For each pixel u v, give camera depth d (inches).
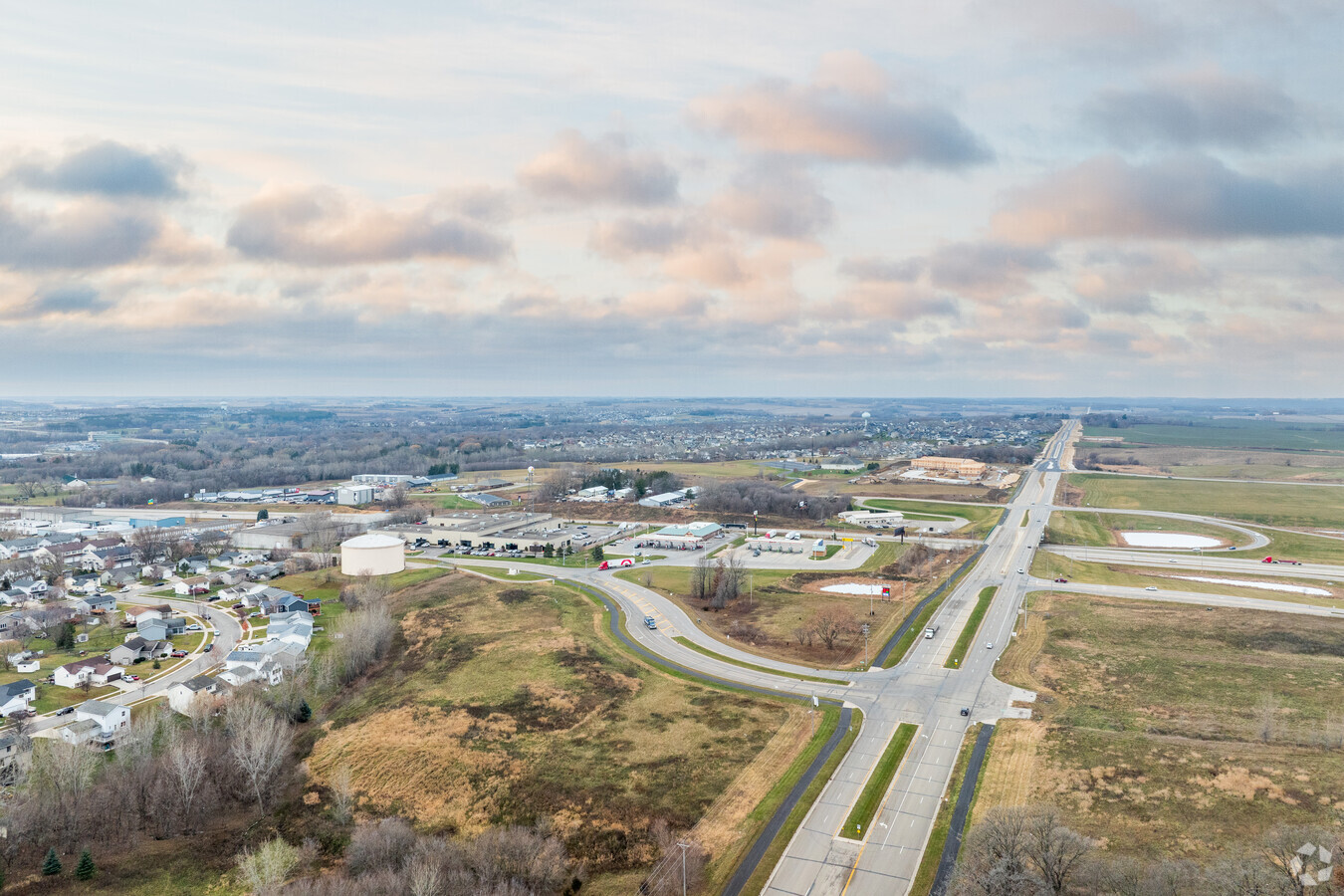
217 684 6205.7
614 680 5812.0
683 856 3779.5
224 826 4478.3
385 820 4217.5
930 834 3900.1
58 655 6988.2
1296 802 3909.9
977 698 5452.8
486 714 5315.0
